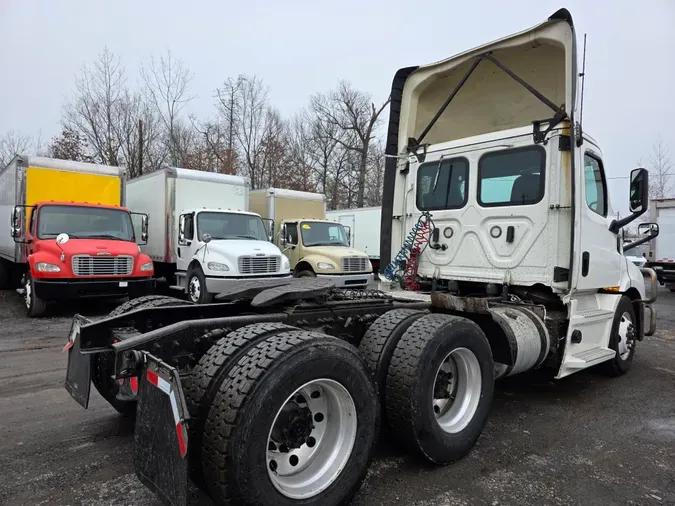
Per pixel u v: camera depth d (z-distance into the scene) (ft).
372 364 10.81
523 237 15.65
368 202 128.26
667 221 56.18
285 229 46.62
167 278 41.14
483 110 18.81
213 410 7.62
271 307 11.96
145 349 8.86
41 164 34.09
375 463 11.09
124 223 35.01
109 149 82.84
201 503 9.08
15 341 23.82
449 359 11.69
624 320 19.03
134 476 10.15
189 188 39.42
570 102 14.28
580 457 11.65
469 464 11.17
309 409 8.75
